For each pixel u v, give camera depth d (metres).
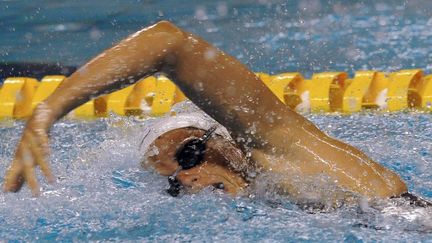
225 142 8.73
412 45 21.14
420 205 8.50
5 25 24.97
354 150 8.78
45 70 19.91
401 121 14.47
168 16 25.62
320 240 7.91
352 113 15.43
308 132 8.47
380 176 8.63
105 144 11.21
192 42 7.65
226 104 7.82
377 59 19.98
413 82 16.22
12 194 9.49
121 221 8.62
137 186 9.70
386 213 8.30
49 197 9.46
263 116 8.05
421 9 25.31
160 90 16.47
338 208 8.40
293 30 23.47
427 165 11.36
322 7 26.50
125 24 24.52
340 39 22.19
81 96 7.19
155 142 8.80
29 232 8.50
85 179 10.13
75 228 8.54
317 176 8.29
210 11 26.36
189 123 8.80
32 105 16.69
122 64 7.29
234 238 8.02
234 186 8.77
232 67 7.82
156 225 8.46
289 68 19.66
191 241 8.02
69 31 23.83
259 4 27.25
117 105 16.08
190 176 8.84
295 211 8.49
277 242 7.91
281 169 8.34
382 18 24.44
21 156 6.96
